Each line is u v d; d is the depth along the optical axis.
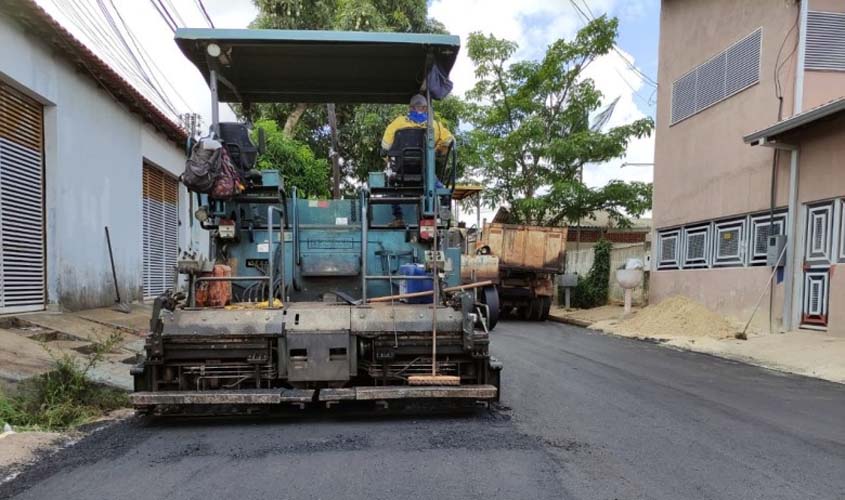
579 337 12.51
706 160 13.58
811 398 6.46
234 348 5.01
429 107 6.14
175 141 14.97
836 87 11.00
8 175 8.29
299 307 5.27
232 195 5.92
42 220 9.19
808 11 10.93
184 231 16.44
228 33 5.76
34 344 6.96
